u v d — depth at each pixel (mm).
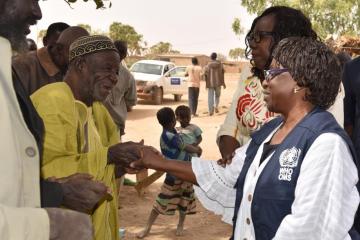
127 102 6723
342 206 2049
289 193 2125
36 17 1917
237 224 2391
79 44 2760
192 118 17500
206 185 2693
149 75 20844
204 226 6309
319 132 2096
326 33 21609
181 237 5910
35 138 1911
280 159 2168
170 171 2748
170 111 5840
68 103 2645
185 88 21734
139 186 6031
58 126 2574
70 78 2799
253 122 3295
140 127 15211
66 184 2141
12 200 1640
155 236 5918
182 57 48094
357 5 21719
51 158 2578
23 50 1911
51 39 4461
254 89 3303
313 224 2053
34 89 4242
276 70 2207
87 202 2148
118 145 2742
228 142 3447
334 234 2037
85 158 2650
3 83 1692
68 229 1649
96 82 2768
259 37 2826
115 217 2982
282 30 2771
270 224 2168
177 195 5812
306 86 2182
